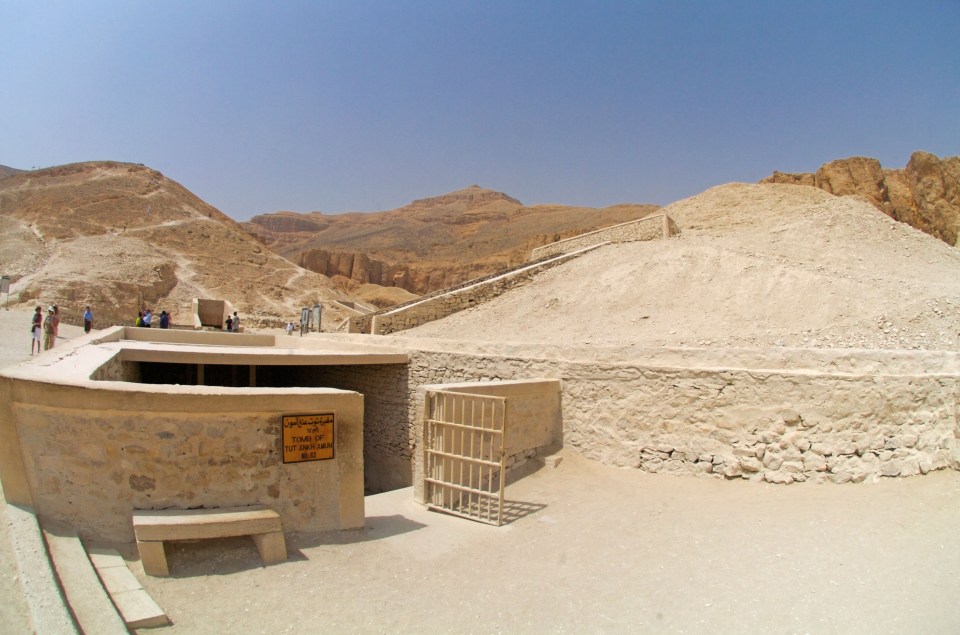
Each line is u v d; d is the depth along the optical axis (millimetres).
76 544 5207
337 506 6707
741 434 8289
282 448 6324
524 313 20953
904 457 7340
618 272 21547
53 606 4027
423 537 6941
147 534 5211
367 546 6418
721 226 35906
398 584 5496
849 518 6293
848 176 57250
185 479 5852
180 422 5836
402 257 140500
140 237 72188
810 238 25531
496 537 6949
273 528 5770
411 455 14031
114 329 16906
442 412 8398
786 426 7977
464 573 5805
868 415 7566
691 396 8773
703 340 14125
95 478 5582
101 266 57594
